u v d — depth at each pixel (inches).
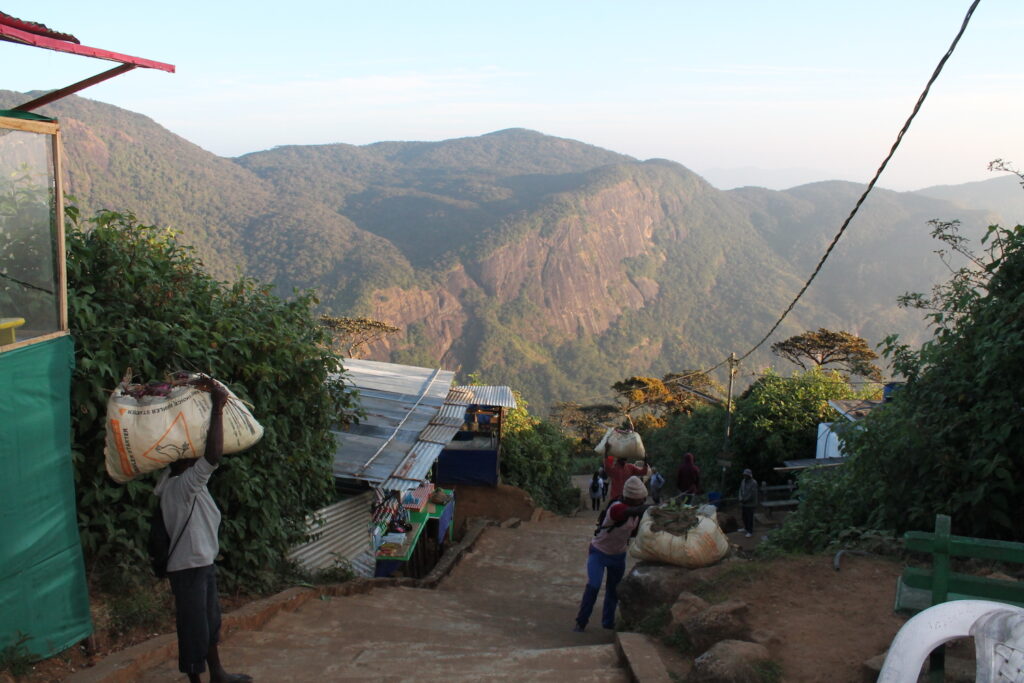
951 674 127.6
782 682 139.9
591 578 242.2
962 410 250.7
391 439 437.4
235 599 217.5
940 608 99.2
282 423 250.1
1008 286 249.8
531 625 257.3
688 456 550.9
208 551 136.3
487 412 714.2
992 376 237.0
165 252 234.1
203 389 137.1
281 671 164.6
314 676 161.6
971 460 238.5
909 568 123.7
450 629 228.5
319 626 211.8
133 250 210.2
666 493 1018.7
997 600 118.3
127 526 189.5
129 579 182.4
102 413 178.7
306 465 266.7
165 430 131.0
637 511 237.0
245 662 170.1
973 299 254.8
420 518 405.7
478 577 377.1
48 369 148.3
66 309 157.2
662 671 153.2
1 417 136.0
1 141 138.9
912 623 99.3
